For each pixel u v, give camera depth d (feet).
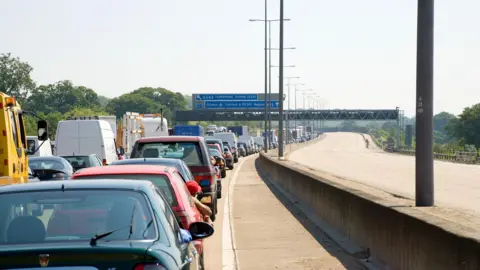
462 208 81.15
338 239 60.90
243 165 251.39
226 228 71.67
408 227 40.70
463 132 539.29
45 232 22.13
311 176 87.35
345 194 61.62
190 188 49.88
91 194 23.32
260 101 552.82
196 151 72.95
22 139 64.44
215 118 566.36
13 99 60.13
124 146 173.17
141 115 209.15
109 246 20.99
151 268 20.75
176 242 23.71
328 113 598.34
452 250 32.73
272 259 52.75
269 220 79.00
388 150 473.67
